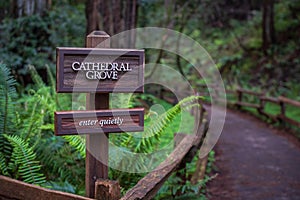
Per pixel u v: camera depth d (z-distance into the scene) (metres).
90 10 7.63
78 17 8.78
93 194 2.61
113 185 2.45
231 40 18.89
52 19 7.61
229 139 8.15
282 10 19.25
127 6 8.74
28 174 2.98
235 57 17.17
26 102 4.66
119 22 8.37
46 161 3.56
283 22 18.45
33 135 3.65
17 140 2.96
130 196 2.56
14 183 2.43
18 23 7.17
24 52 6.85
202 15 15.79
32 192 2.43
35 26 7.20
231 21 19.98
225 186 5.03
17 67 6.71
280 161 6.38
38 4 7.76
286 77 15.58
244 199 4.56
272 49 17.28
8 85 3.29
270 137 8.46
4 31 7.09
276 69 16.09
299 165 6.14
